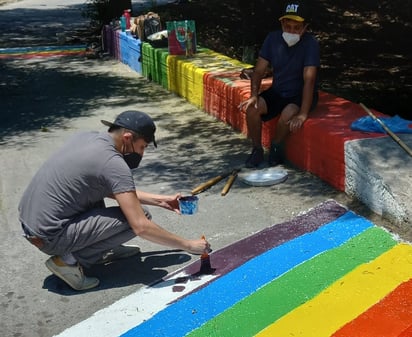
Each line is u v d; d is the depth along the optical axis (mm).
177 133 6977
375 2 16828
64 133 7301
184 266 3996
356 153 4598
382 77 10719
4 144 6988
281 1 14188
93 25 16797
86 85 9953
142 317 3465
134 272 3971
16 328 3459
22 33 17094
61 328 3438
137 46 10539
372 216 4426
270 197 4969
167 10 16906
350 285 3533
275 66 5562
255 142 5637
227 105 7062
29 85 10164
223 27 14922
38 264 4152
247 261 3959
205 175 5602
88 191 3555
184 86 8492
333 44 13578
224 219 4648
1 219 4898
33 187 3613
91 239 3596
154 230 3562
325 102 5949
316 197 4875
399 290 3432
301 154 5445
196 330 3293
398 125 5043
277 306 3422
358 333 3100
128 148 3623
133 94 9148
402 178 4266
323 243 4082
